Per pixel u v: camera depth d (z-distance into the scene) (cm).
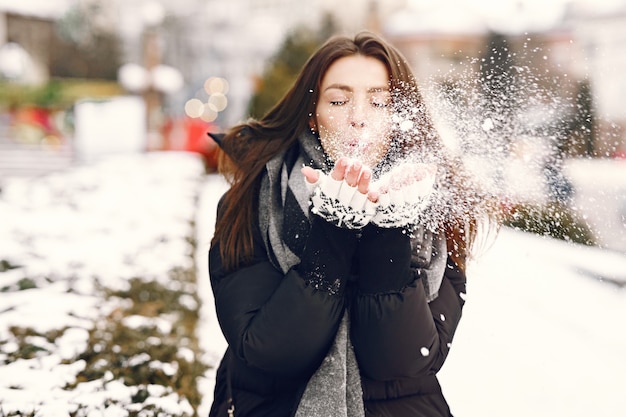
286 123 159
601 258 535
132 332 340
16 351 287
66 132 1855
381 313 138
